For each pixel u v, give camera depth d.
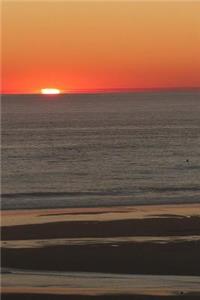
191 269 20.64
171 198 37.09
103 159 63.34
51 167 57.69
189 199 36.53
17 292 18.11
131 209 31.70
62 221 27.94
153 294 18.08
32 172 54.28
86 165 58.66
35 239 24.33
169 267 20.81
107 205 33.69
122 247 23.14
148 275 19.94
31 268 20.58
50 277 19.62
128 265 20.97
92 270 20.42
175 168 55.91
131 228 26.44
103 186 44.88
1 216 29.36
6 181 48.34
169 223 27.53
